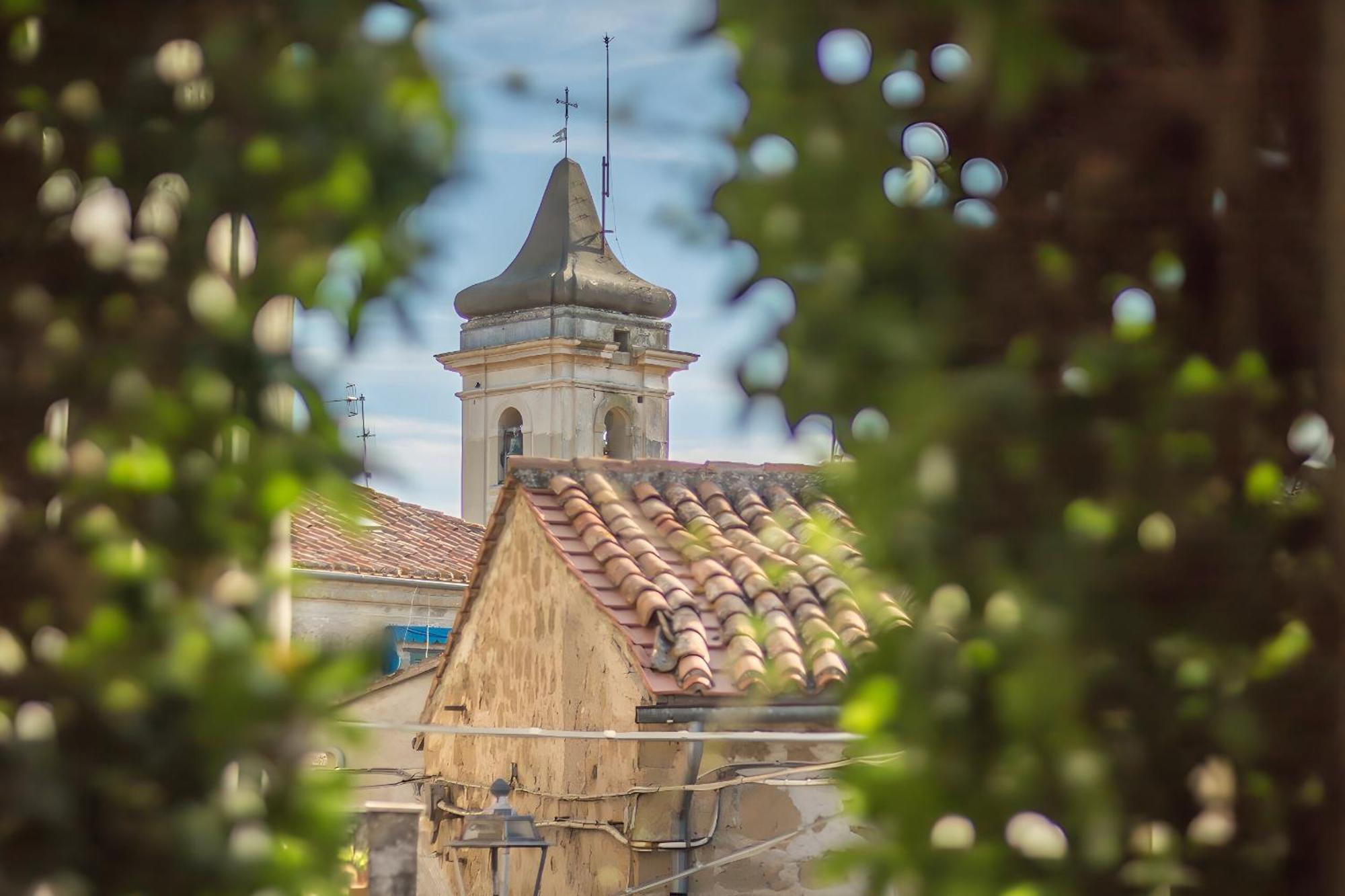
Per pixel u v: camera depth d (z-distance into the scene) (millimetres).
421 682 31078
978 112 4727
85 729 4469
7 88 4684
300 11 4688
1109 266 4715
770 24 4730
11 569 4562
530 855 20719
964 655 4695
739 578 20672
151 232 4715
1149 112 4605
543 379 96375
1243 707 4488
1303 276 4562
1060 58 4508
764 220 4762
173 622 4527
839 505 4820
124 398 4633
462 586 40062
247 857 4465
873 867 4781
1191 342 4680
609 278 98812
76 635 4543
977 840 4676
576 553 21281
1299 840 4543
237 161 4688
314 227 4719
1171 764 4570
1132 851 4602
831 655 18812
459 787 23016
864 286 4730
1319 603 4547
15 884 4348
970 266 4727
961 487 4645
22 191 4695
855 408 4715
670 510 22406
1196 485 4629
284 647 4586
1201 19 4562
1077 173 4699
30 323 4656
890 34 4691
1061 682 4547
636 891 18797
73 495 4625
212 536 4672
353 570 37656
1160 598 4582
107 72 4703
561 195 101688
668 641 19594
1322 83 4375
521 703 21812
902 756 4883
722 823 19203
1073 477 4645
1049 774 4609
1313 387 4629
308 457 4750
